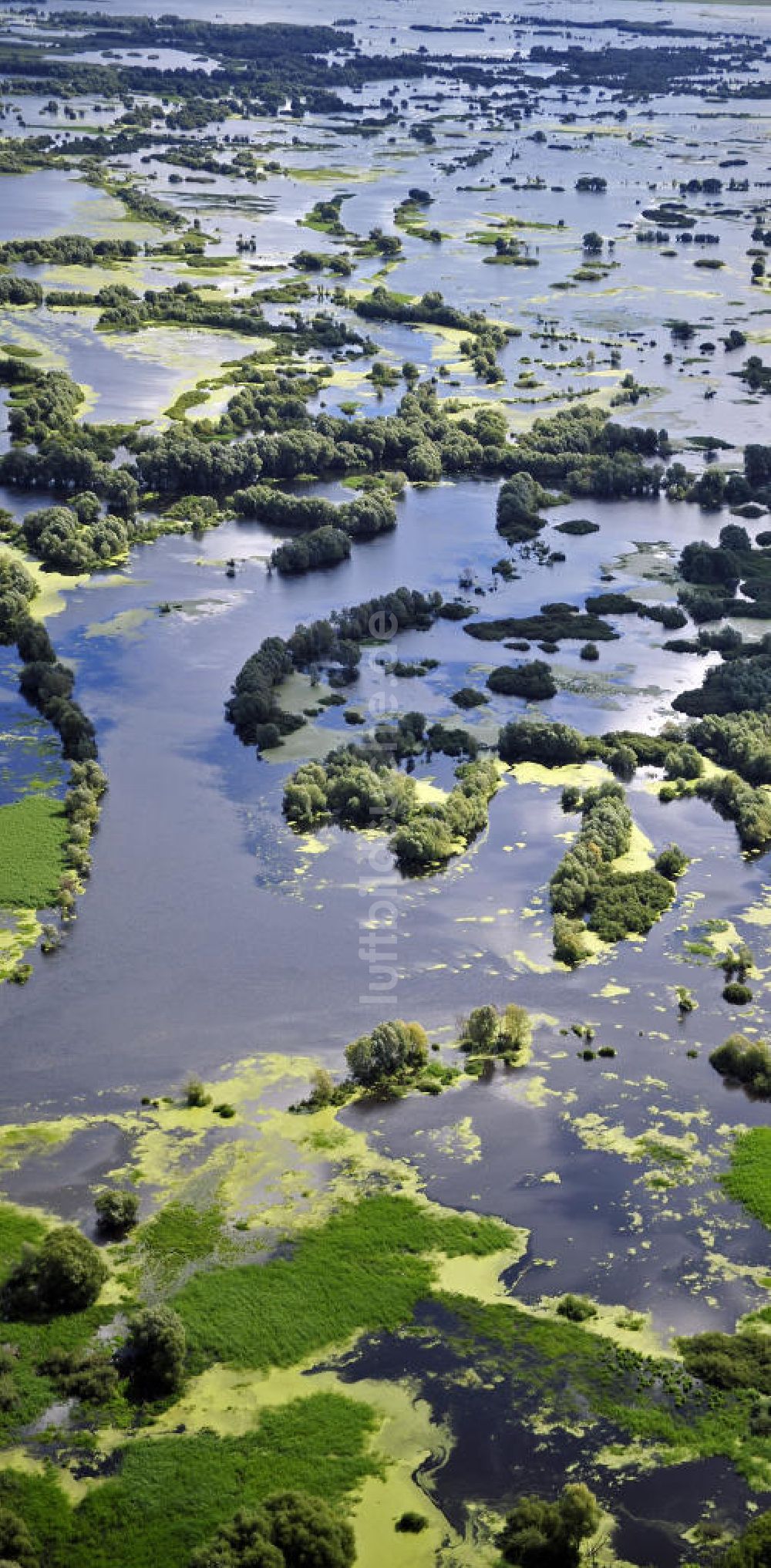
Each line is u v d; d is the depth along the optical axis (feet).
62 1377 429.38
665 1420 423.64
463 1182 512.63
